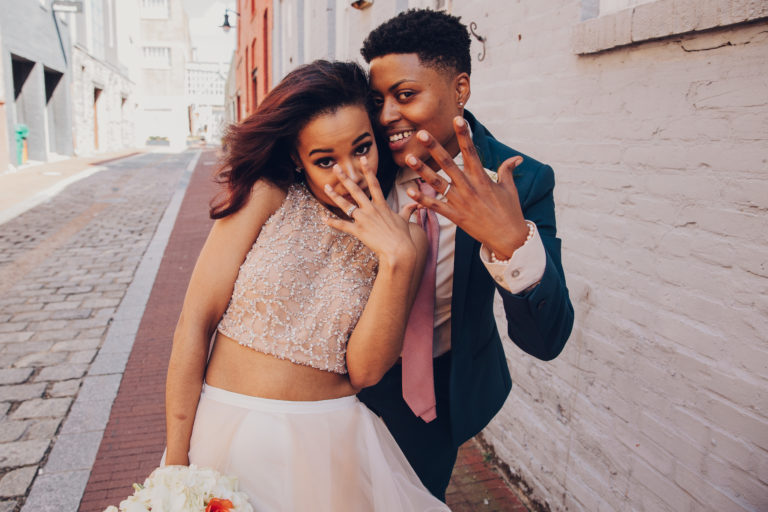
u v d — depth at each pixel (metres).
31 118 18.11
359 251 1.49
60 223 9.16
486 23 3.03
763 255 1.63
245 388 1.45
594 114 2.26
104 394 3.80
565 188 2.45
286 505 1.41
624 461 2.17
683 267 1.89
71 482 2.92
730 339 1.74
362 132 1.33
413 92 1.42
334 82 1.29
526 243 1.25
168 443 1.46
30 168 16.34
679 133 1.88
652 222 2.01
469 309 1.65
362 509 1.59
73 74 21.98
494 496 2.87
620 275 2.16
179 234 8.50
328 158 1.35
